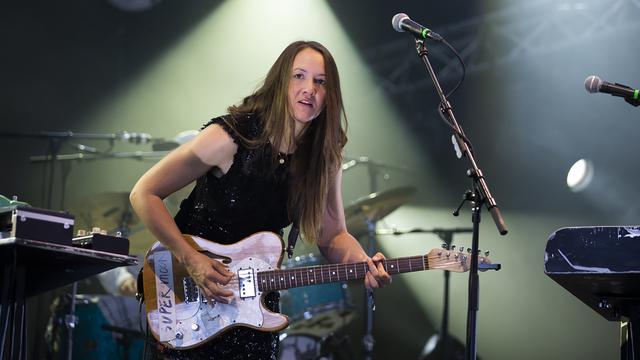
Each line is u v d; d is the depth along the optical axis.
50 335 6.25
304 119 3.48
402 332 8.63
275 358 3.57
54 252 3.09
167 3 9.51
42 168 8.88
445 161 9.26
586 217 8.80
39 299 7.64
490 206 3.31
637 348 3.19
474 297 3.28
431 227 9.15
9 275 3.17
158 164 3.46
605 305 3.46
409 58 9.42
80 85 9.36
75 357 6.17
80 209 6.46
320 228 3.73
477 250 3.34
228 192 3.47
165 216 3.42
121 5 9.39
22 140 9.00
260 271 3.49
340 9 9.48
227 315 3.46
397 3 9.40
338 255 3.75
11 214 3.02
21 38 9.23
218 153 3.43
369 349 6.86
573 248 2.97
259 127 3.48
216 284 3.42
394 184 9.30
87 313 6.21
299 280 3.50
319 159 3.58
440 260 3.47
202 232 3.53
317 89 3.50
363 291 8.48
